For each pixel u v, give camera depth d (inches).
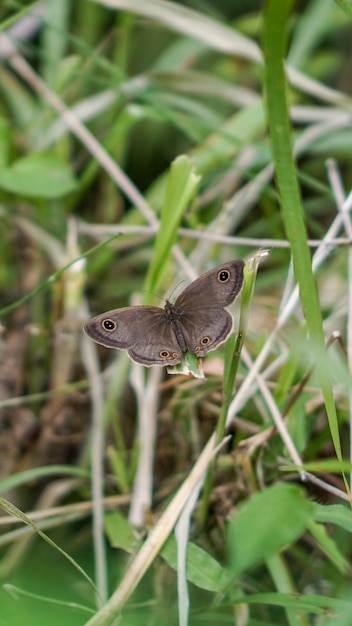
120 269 25.3
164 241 21.7
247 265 19.8
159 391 23.0
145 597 21.0
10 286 24.6
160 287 23.7
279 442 21.7
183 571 20.0
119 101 25.3
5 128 24.0
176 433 22.8
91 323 20.2
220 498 21.7
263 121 24.9
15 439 23.5
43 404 23.6
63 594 21.2
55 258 24.2
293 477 21.5
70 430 23.4
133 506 21.7
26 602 19.8
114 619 19.8
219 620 20.5
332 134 25.2
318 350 19.7
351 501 20.1
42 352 23.8
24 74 24.7
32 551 21.8
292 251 19.7
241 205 24.2
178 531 20.3
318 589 21.4
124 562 21.6
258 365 21.4
